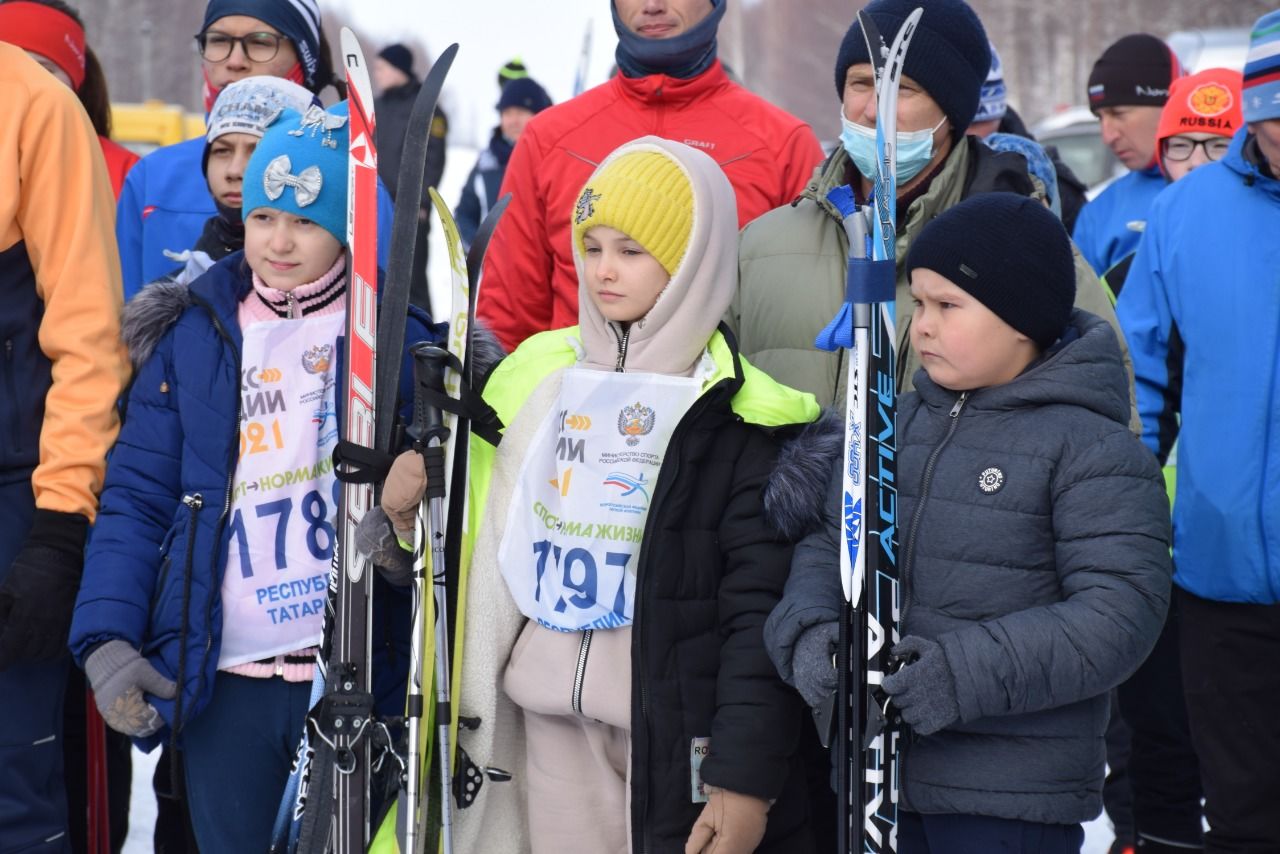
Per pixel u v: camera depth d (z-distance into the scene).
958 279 5.51
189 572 6.22
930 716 5.18
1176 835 8.50
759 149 7.82
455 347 6.05
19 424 6.67
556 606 5.91
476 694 6.00
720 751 5.60
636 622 5.70
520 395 6.23
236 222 7.89
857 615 5.31
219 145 7.74
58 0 9.13
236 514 6.34
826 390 6.64
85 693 7.39
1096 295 6.53
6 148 6.56
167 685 6.16
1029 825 5.44
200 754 6.38
